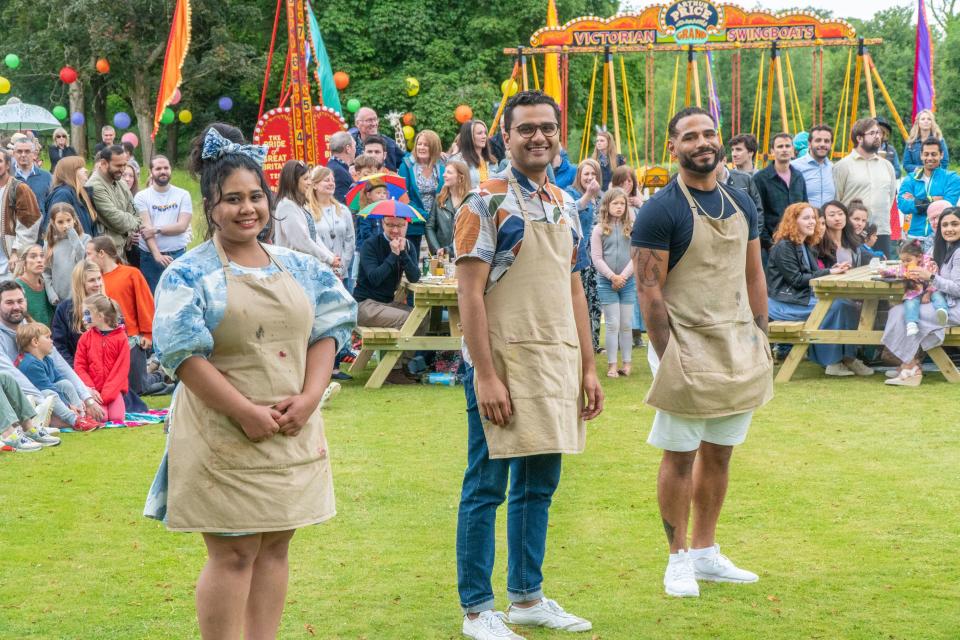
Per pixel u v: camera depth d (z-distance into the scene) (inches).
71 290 323.0
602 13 1409.9
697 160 162.6
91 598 168.6
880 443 263.1
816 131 403.5
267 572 130.6
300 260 131.0
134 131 1558.8
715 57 1856.5
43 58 1270.9
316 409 130.5
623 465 247.1
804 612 160.2
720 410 165.0
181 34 561.9
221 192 124.2
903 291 335.3
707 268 165.5
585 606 164.1
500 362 149.1
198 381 120.7
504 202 149.3
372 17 1284.4
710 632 153.2
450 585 173.9
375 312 355.9
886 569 178.1
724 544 192.2
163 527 205.6
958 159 1517.0
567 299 153.8
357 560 185.8
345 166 423.2
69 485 233.5
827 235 369.7
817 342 343.3
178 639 152.3
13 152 436.1
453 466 246.7
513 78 692.1
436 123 1230.9
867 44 699.4
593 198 377.4
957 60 1551.4
